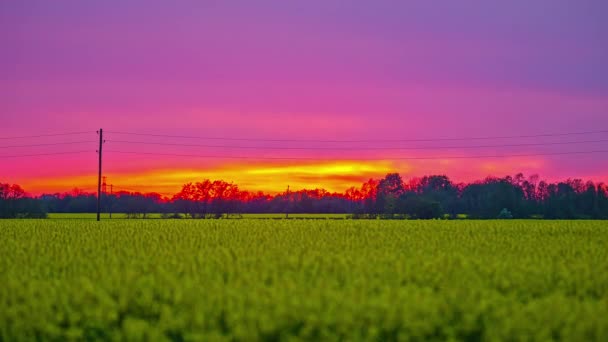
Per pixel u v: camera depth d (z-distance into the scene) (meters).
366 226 41.78
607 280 17.53
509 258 21.55
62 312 13.74
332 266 19.38
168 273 17.44
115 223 47.97
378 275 17.98
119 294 15.25
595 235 33.53
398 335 12.48
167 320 13.02
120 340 12.74
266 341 12.46
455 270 18.50
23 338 12.88
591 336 11.91
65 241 29.42
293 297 13.49
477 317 13.32
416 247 25.88
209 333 12.59
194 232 35.47
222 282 16.14
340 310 12.93
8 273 18.36
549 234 34.22
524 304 14.92
